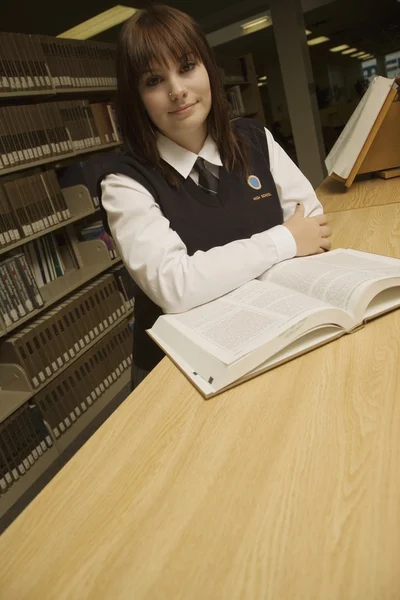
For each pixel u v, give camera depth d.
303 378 0.60
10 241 2.19
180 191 1.05
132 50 0.94
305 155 5.30
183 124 0.99
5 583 0.40
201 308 0.86
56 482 0.52
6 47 2.25
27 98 2.66
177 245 0.95
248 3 5.18
